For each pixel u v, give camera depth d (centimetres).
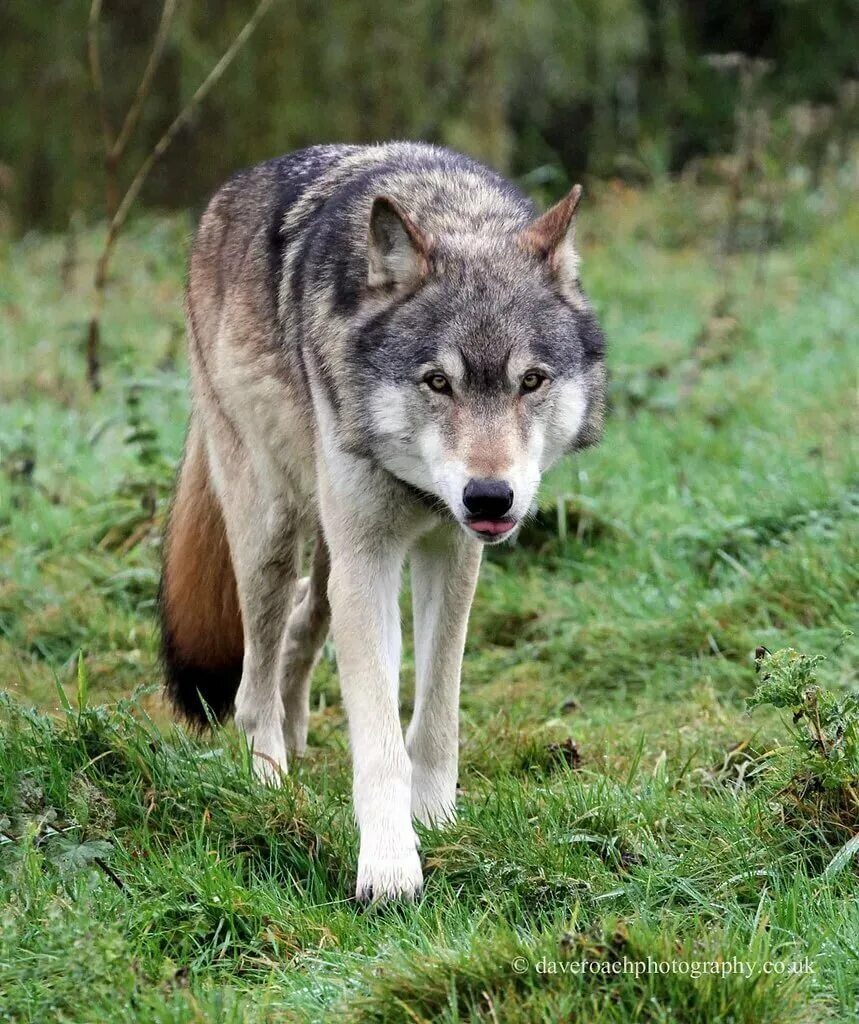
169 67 2762
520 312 819
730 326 1884
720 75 3809
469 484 775
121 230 2670
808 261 2391
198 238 1084
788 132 3012
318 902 758
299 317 904
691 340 1906
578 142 3822
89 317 2112
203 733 1013
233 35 2642
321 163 991
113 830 795
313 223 923
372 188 897
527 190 2945
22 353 1956
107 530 1335
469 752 959
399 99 2764
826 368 1678
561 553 1304
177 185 2817
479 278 827
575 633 1149
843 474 1290
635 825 791
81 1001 643
